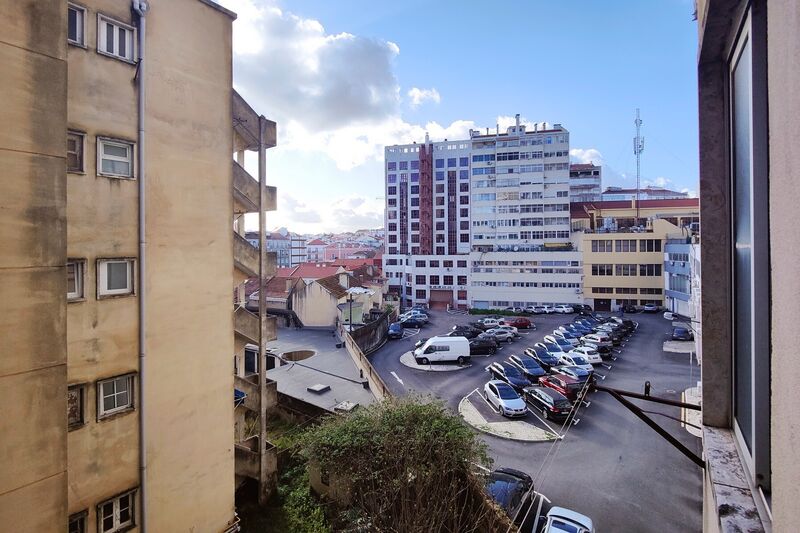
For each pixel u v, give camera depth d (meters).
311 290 40.97
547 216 62.53
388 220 73.06
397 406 13.48
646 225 60.97
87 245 8.94
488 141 65.38
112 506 9.52
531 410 23.08
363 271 62.81
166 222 10.33
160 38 10.08
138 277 9.77
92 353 9.08
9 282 5.62
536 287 59.97
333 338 35.97
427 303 67.31
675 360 33.16
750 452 3.18
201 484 11.30
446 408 13.76
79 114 8.73
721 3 3.04
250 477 14.09
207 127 11.23
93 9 8.91
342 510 12.95
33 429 5.84
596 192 78.19
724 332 3.90
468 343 33.47
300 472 15.40
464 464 12.26
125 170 9.59
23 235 5.75
